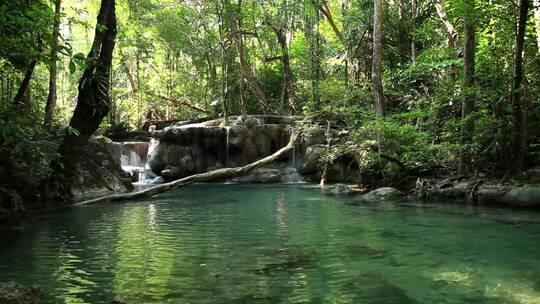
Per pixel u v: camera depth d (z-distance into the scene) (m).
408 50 20.16
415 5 20.14
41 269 4.80
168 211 9.52
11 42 6.14
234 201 11.40
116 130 23.42
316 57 22.22
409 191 11.95
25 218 8.45
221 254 5.49
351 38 20.98
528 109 10.49
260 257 5.34
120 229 7.32
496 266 4.92
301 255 5.43
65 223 7.93
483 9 10.64
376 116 13.25
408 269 4.79
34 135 11.23
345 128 17.31
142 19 25.22
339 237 6.57
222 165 18.98
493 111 10.74
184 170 18.73
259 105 26.00
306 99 23.59
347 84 18.75
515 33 10.67
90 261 5.15
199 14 24.02
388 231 7.04
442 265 4.96
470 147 10.77
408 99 16.28
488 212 8.91
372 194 11.84
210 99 27.81
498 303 3.73
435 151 12.59
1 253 5.55
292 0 22.88
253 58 28.73
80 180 12.48
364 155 14.17
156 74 31.02
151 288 4.13
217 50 26.77
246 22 24.48
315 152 17.33
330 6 28.62
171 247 5.92
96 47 9.35
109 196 11.39
